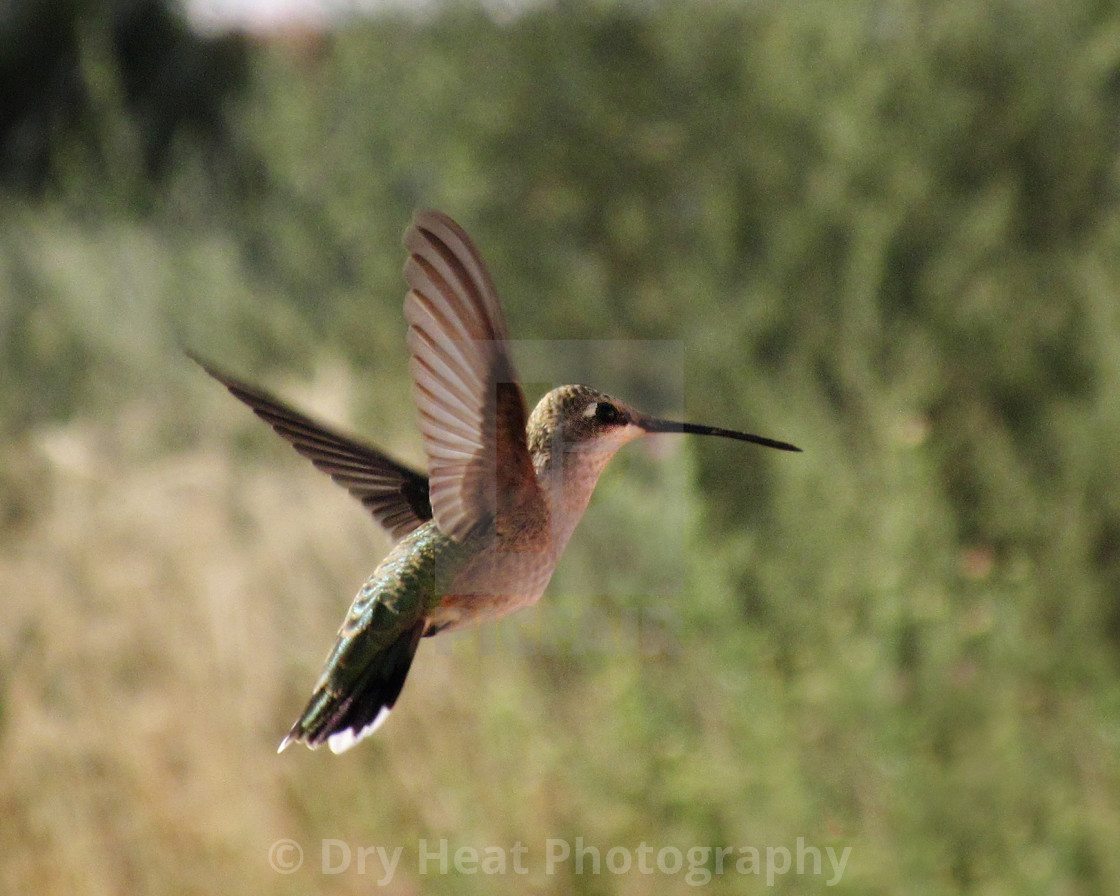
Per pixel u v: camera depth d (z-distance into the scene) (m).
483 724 8.43
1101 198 13.97
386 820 8.30
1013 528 10.50
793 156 15.20
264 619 10.18
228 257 18.62
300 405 14.44
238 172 21.03
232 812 8.71
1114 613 9.64
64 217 19.42
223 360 17.16
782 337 13.70
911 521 8.55
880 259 12.69
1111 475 10.66
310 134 18.27
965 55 14.09
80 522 11.66
